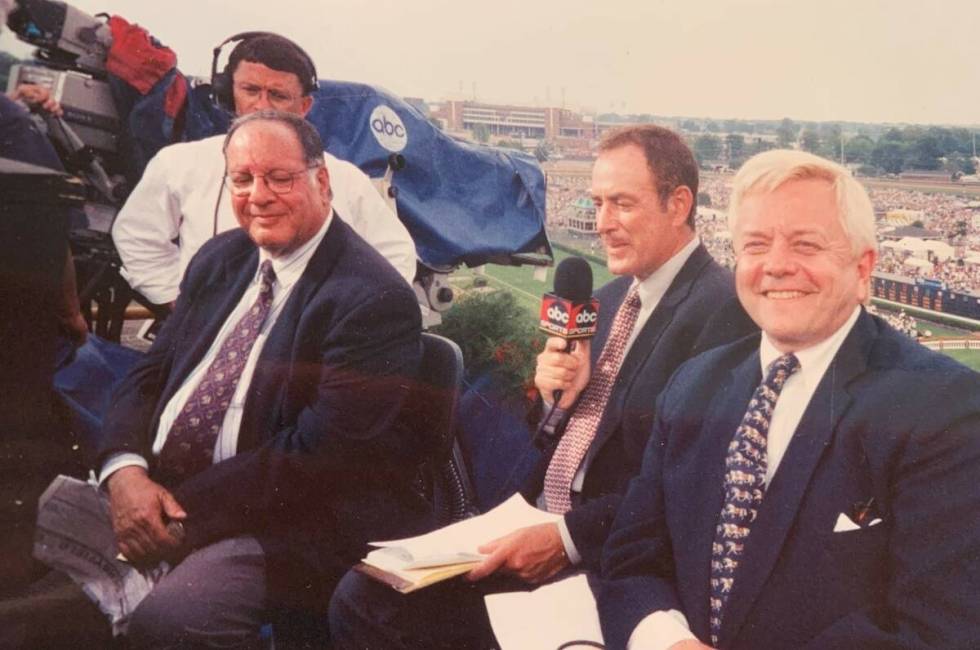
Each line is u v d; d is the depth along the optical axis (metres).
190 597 2.12
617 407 2.08
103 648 2.19
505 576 2.07
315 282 2.19
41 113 2.30
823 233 1.79
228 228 2.36
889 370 1.80
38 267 2.15
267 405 2.23
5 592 2.23
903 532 1.74
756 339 1.96
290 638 2.21
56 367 2.41
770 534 1.83
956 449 1.71
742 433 1.89
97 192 2.44
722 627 1.87
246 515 2.20
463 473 2.28
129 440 2.29
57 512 2.26
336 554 2.19
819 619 1.80
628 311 2.11
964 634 1.68
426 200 2.46
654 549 1.95
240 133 2.12
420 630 2.05
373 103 2.42
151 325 2.69
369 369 2.16
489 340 2.36
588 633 1.94
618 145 2.01
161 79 2.36
